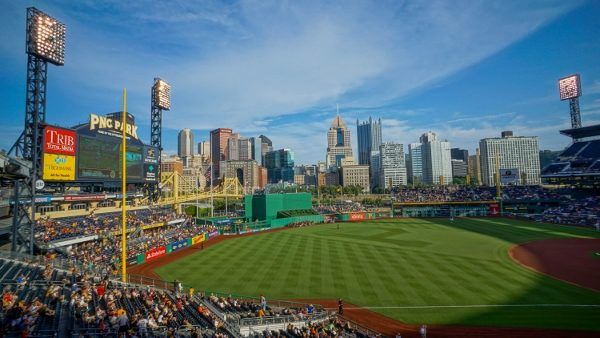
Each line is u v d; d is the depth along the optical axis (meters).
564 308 36.09
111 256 54.53
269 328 30.36
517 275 48.44
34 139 52.56
